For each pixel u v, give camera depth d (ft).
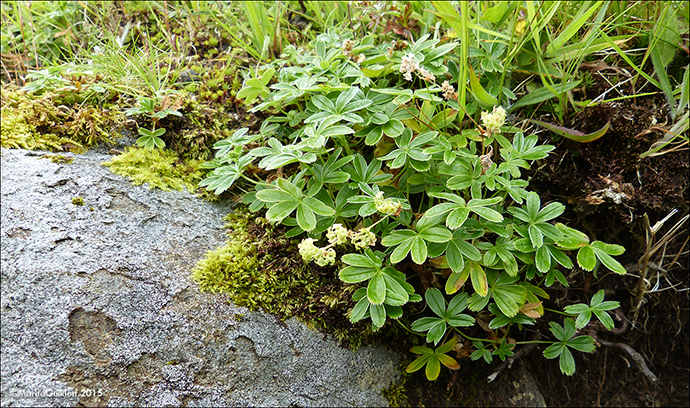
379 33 1.09
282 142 0.97
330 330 0.85
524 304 0.84
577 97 0.99
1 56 1.11
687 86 0.86
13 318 0.65
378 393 0.87
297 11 1.26
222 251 0.82
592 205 0.94
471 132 0.87
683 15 0.93
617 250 0.80
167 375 0.70
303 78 0.91
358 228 0.85
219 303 0.77
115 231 0.76
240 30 1.19
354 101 0.87
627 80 0.92
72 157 0.81
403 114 0.88
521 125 0.98
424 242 0.77
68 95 0.89
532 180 0.98
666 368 1.11
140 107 0.89
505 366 0.99
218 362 0.74
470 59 0.98
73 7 1.20
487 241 0.87
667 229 0.99
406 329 0.85
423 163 0.83
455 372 0.95
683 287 1.05
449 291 0.81
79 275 0.70
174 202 0.85
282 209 0.79
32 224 0.71
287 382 0.78
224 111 1.01
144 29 1.21
